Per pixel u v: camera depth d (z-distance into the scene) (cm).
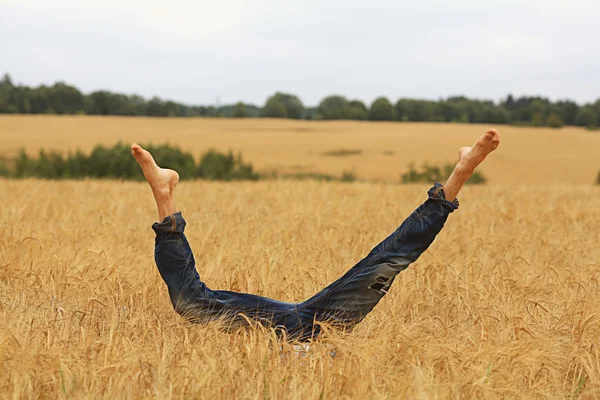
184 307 443
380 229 932
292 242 754
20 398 314
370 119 14688
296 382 325
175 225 438
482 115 15275
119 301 489
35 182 2097
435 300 521
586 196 1869
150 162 432
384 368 358
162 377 327
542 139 8694
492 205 1340
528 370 359
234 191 1775
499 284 556
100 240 752
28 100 14012
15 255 601
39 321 419
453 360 361
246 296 454
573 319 465
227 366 345
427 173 4300
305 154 7062
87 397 307
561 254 754
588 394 349
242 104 15050
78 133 8675
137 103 14725
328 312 435
